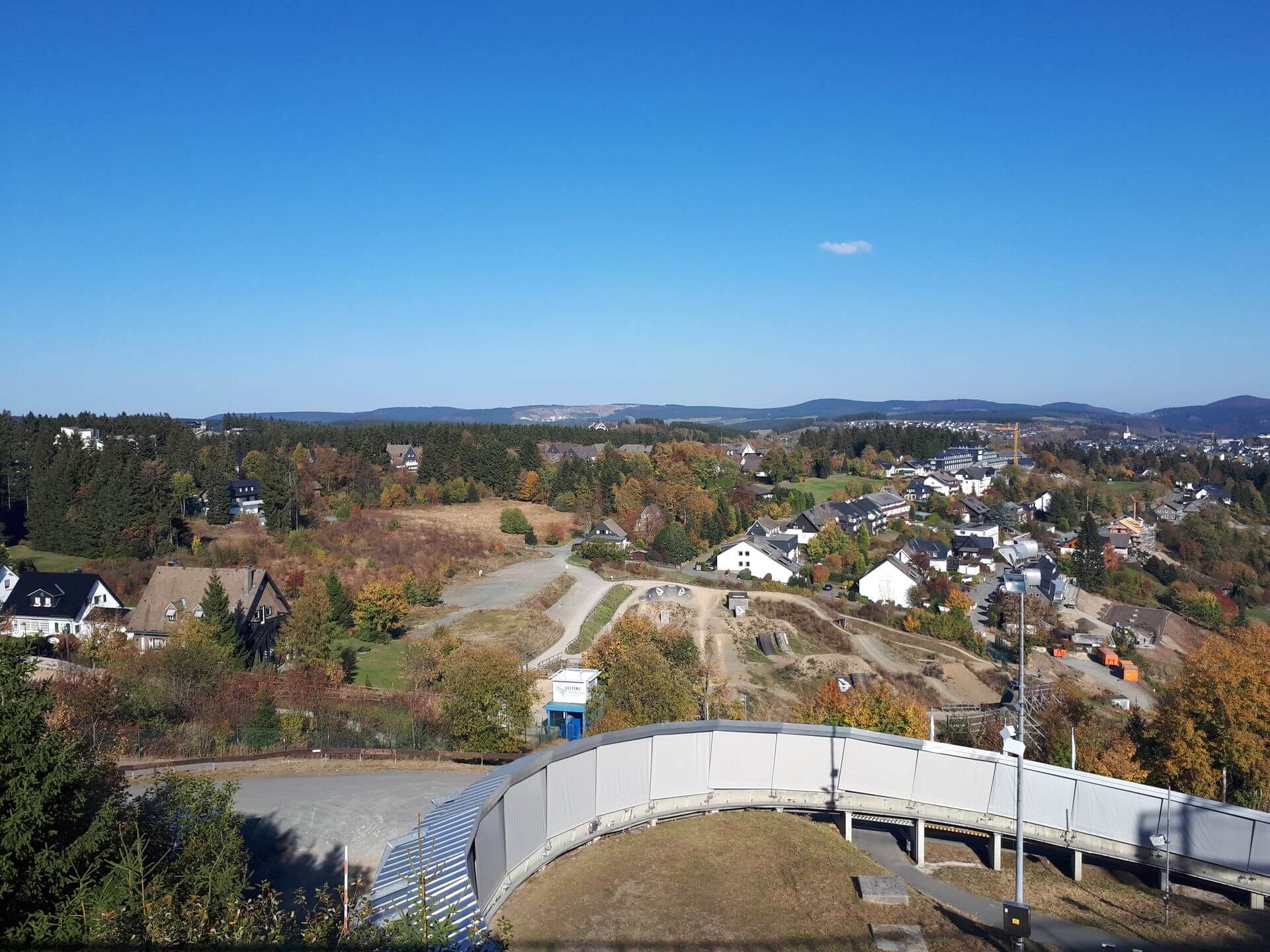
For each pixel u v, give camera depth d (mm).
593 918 14430
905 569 79562
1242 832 16891
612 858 16766
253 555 69750
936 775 19109
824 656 56500
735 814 19172
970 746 30156
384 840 20703
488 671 30422
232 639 42625
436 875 11891
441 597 66125
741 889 15773
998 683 54781
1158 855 17453
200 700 31766
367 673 45625
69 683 29828
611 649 42562
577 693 36625
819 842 18062
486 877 14227
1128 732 34344
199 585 48750
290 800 23297
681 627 59625
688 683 34406
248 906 11820
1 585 56406
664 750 18953
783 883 16125
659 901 15133
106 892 11453
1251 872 16766
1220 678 30859
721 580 77500
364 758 27391
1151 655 68250
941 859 19016
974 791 18828
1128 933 15672
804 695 47656
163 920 10648
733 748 19656
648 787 18703
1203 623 81625
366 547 76938
